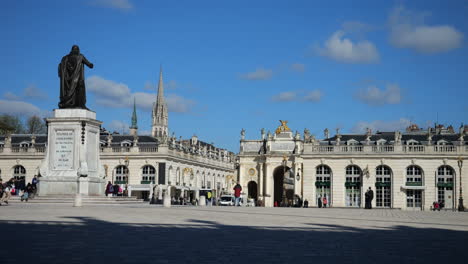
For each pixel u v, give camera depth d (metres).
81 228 19.62
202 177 118.56
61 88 40.62
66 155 39.34
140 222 23.27
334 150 81.56
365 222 28.86
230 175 136.38
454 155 78.19
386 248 15.97
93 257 12.77
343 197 80.56
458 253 15.18
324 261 12.98
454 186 77.94
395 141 80.06
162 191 81.38
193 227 21.88
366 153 80.12
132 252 13.78
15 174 95.38
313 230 22.06
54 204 36.34
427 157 78.75
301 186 96.88
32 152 94.62
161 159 94.75
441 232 22.72
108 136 97.94
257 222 26.30
